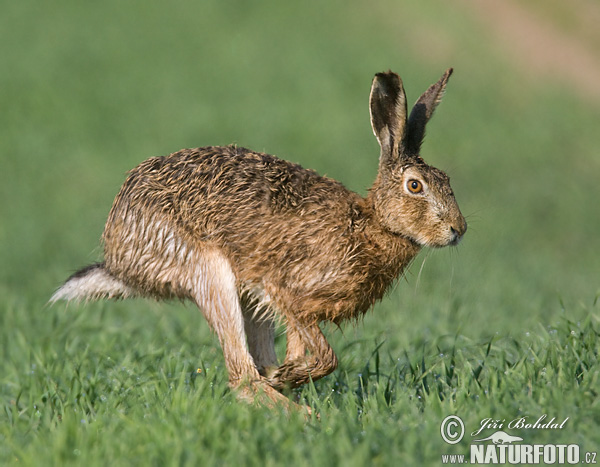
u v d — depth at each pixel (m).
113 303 29.47
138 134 66.69
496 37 93.62
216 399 16.61
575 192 58.31
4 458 14.88
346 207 18.38
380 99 18.44
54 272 37.34
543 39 93.81
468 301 29.39
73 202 53.34
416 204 17.97
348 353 21.22
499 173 61.47
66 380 19.06
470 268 37.41
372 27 95.62
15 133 66.94
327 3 102.56
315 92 77.25
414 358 19.52
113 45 88.62
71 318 26.23
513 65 86.94
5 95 74.62
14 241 44.34
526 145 67.94
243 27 95.06
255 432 14.89
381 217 18.28
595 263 42.94
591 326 19.98
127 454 14.19
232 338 18.28
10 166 60.72
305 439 15.17
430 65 85.31
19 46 87.06
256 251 18.16
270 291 18.28
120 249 19.17
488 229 47.47
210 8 99.94
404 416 15.77
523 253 44.03
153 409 16.55
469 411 15.84
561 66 87.88
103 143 65.12
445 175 18.50
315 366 18.03
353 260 17.97
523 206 54.31
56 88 76.81
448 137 68.12
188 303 27.19
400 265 18.61
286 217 18.09
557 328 20.30
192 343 22.27
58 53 85.69
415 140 19.19
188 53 87.31
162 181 18.77
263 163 18.77
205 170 18.56
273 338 20.05
